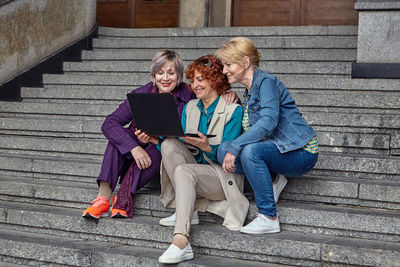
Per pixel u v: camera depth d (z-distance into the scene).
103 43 6.48
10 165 4.11
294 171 3.02
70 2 6.20
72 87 5.46
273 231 2.97
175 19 8.22
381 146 3.64
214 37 6.37
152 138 3.20
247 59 3.06
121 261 2.96
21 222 3.49
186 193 2.90
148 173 3.35
